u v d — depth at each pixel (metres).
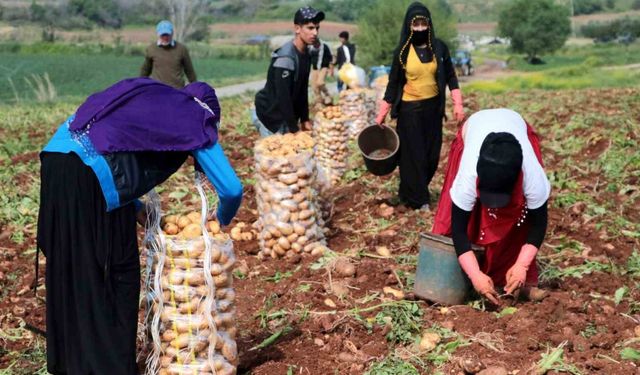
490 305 4.95
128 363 3.74
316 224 6.17
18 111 16.06
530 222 4.70
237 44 76.00
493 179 4.20
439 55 7.10
